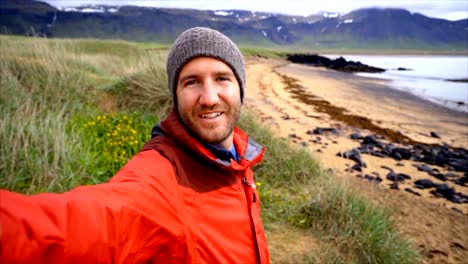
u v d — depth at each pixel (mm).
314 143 8281
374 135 9938
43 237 635
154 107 6562
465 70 56375
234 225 1201
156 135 1281
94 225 745
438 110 15484
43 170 3463
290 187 4770
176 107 1328
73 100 6219
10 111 4707
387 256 3428
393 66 72562
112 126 5508
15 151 3441
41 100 5246
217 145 1393
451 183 6664
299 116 11617
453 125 12430
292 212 3992
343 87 23469
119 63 12016
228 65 1305
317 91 19797
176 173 1105
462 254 4016
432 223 4699
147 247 901
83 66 8594
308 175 5168
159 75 6984
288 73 34219
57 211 698
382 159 7648
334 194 4062
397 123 12055
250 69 33438
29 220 630
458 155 8523
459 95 21359
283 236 3582
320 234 3641
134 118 6051
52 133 4066
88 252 721
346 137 9250
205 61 1258
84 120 5566
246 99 13617
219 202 1182
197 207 1101
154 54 8547
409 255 3609
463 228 4652
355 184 5758
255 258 1273
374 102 16766
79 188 824
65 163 3631
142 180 960
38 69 6664
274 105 13328
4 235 578
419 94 21422
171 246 985
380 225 3744
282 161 5258
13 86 5496
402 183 6320
